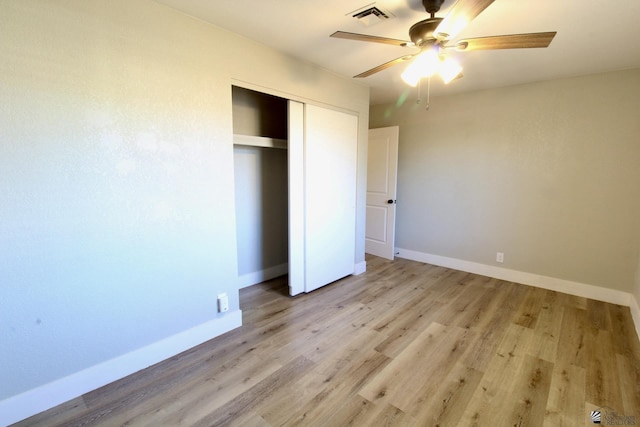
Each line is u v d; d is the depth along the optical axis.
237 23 2.11
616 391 1.78
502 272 3.65
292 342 2.30
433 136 4.02
